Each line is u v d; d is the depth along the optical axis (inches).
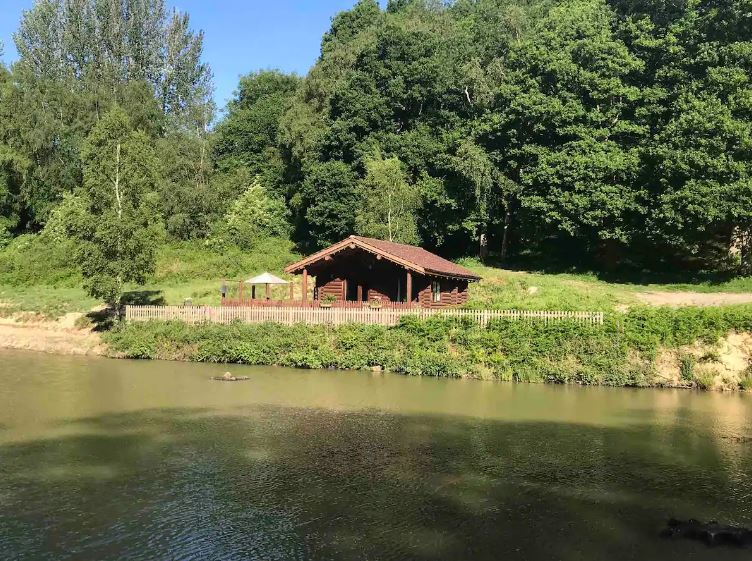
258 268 2192.4
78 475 531.2
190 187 2506.2
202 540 405.4
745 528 420.5
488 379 1000.9
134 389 910.4
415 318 1094.4
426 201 2127.2
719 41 1718.8
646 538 412.5
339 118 2395.4
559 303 1371.8
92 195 1371.8
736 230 1726.1
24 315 1558.8
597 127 1902.1
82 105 2667.3
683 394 892.6
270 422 714.8
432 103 2349.9
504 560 379.9
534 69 2000.5
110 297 1344.7
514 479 525.7
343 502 470.9
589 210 1798.7
